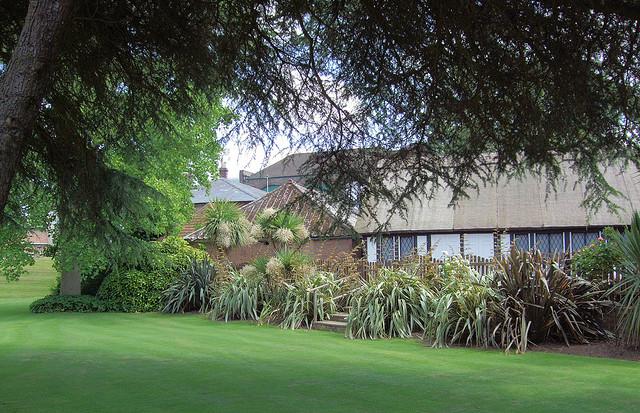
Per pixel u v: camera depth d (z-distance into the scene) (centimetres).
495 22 415
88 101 604
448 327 997
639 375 718
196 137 917
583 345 934
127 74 566
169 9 484
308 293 1319
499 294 984
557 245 1889
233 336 1148
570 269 1040
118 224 828
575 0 393
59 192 640
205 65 532
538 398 596
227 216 1877
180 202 1766
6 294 2662
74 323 1420
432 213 2045
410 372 753
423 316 1123
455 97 477
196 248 2030
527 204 1986
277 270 1420
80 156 605
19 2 502
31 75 315
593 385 659
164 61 555
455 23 417
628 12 398
